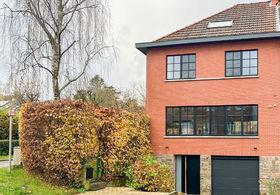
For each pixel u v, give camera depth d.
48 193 10.09
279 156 16.14
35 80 12.45
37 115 11.60
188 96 17.78
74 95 13.70
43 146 11.38
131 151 14.75
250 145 16.56
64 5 13.10
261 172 16.30
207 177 17.11
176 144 17.72
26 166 12.20
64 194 10.50
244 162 16.73
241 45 17.08
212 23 18.91
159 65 18.42
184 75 18.08
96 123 12.38
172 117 18.11
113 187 13.03
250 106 16.86
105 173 13.51
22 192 9.55
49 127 11.30
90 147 12.07
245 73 17.05
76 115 11.25
